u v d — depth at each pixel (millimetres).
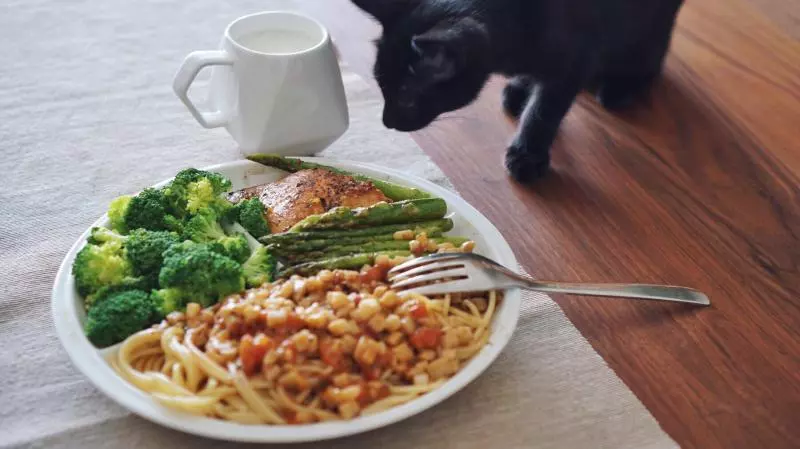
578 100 1613
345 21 1804
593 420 908
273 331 856
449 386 843
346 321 862
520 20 1306
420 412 844
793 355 1025
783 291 1136
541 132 1372
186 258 922
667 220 1273
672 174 1394
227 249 989
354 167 1191
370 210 1054
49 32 1692
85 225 1177
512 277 994
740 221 1281
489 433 883
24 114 1418
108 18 1764
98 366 837
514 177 1355
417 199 1101
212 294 935
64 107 1447
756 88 1671
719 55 1778
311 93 1226
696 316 1080
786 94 1652
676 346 1029
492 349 900
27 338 974
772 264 1188
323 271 952
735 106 1606
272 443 842
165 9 1819
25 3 1798
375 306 869
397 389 855
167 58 1632
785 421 929
